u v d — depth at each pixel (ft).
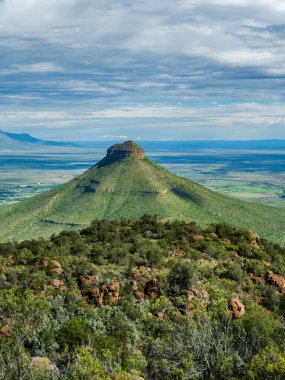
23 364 70.95
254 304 144.36
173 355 75.15
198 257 189.06
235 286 158.20
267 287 159.22
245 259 198.39
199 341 72.90
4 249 199.41
